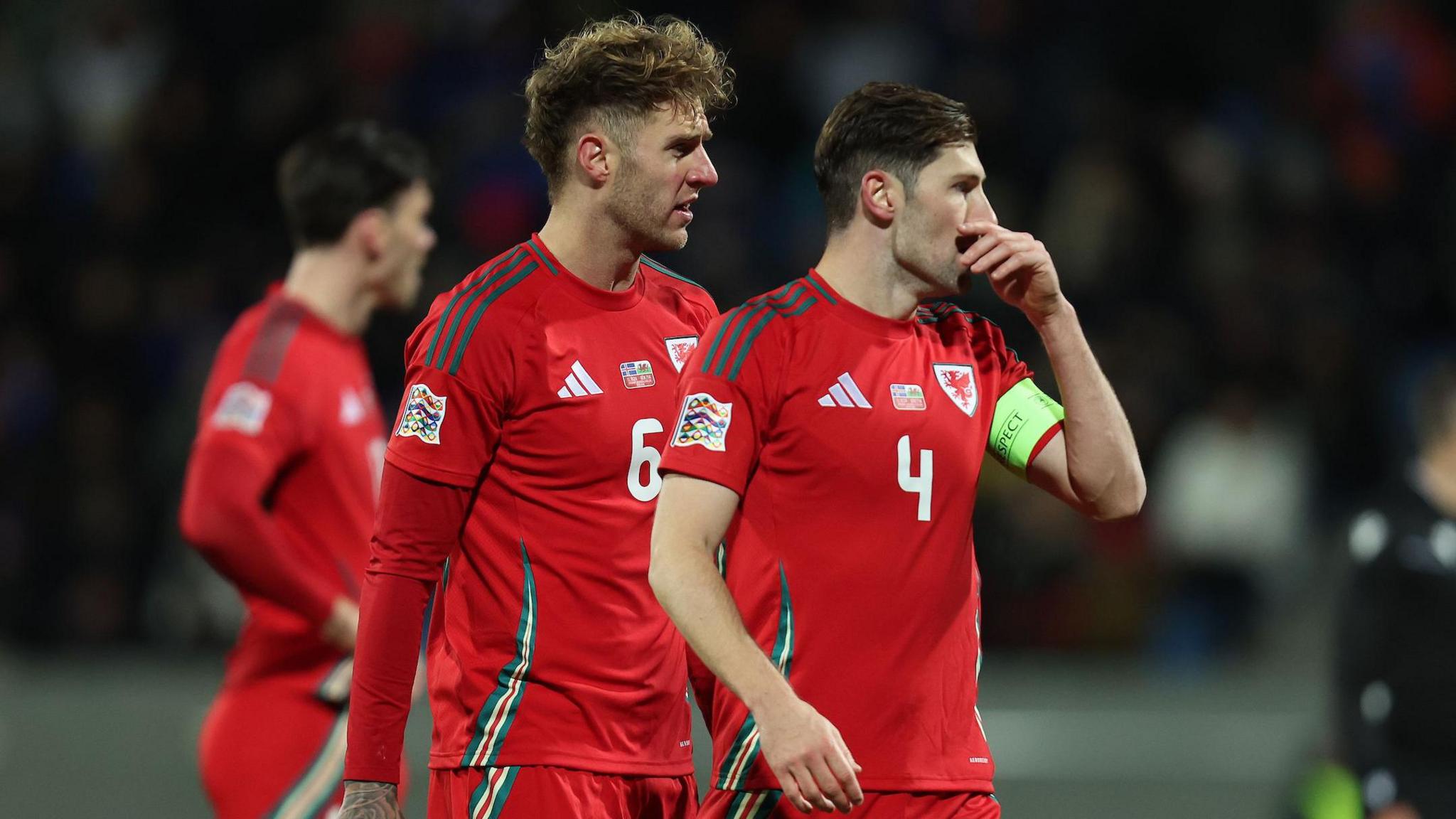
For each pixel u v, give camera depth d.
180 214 42.47
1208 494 35.34
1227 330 39.44
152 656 32.56
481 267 13.11
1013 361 12.98
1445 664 15.94
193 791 23.50
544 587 12.86
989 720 25.44
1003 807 24.45
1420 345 41.59
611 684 12.90
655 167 12.82
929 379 12.20
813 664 11.80
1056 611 34.41
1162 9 46.56
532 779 12.76
